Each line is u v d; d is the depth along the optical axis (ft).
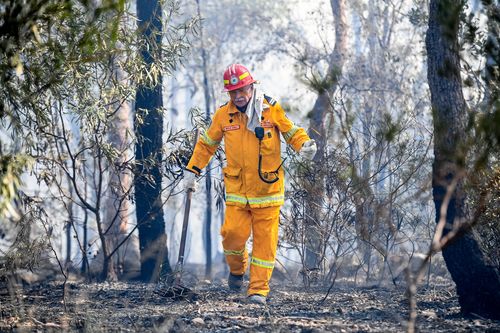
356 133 46.11
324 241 45.50
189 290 40.34
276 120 39.45
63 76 37.86
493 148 28.43
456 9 30.01
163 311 35.37
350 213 43.47
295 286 49.57
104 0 32.96
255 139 39.14
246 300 39.17
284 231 47.34
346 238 48.06
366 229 40.34
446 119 31.07
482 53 32.09
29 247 44.29
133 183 50.57
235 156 39.60
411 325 23.63
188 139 49.73
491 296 30.83
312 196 44.91
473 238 30.96
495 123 27.32
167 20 47.34
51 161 48.75
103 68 43.32
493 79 29.63
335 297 41.22
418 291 42.47
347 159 43.32
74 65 36.94
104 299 40.75
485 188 30.19
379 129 41.29
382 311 33.60
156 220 53.93
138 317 32.65
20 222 44.34
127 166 50.96
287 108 42.50
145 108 52.75
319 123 49.78
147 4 51.60
